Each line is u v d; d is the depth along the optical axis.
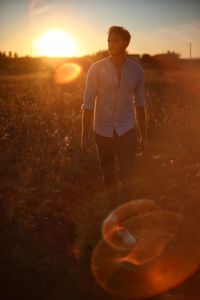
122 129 5.43
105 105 5.39
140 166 8.82
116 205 5.67
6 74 50.28
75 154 9.45
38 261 5.07
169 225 6.00
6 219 6.13
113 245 5.43
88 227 5.95
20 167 8.56
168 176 8.20
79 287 4.60
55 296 4.47
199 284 4.66
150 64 50.66
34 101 17.50
